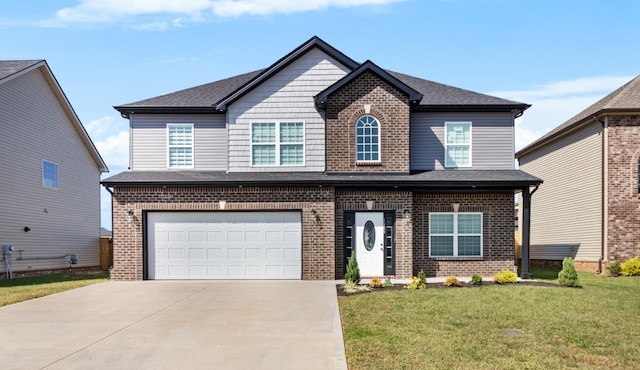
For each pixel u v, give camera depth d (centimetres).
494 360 673
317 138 1723
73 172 2425
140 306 1124
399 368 643
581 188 2125
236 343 791
